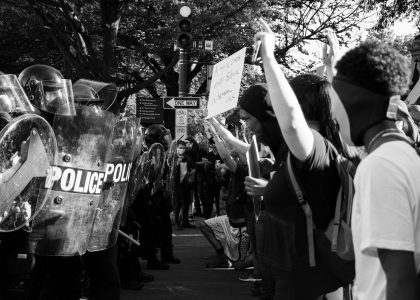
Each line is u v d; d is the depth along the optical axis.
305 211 3.13
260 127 3.54
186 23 14.58
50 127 4.05
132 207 8.70
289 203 3.18
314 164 3.05
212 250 11.48
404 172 2.02
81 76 17.62
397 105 2.23
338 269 3.19
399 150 2.07
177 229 15.26
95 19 18.47
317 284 3.24
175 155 9.22
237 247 9.24
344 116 2.26
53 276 4.75
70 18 16.98
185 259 10.45
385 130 2.21
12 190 3.95
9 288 4.77
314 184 3.09
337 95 2.26
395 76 2.20
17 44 22.02
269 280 6.30
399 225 1.98
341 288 3.40
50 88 4.32
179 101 14.95
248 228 7.18
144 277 8.45
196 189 18.41
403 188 2.00
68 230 4.36
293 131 2.94
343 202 3.11
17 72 23.41
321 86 3.35
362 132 2.24
